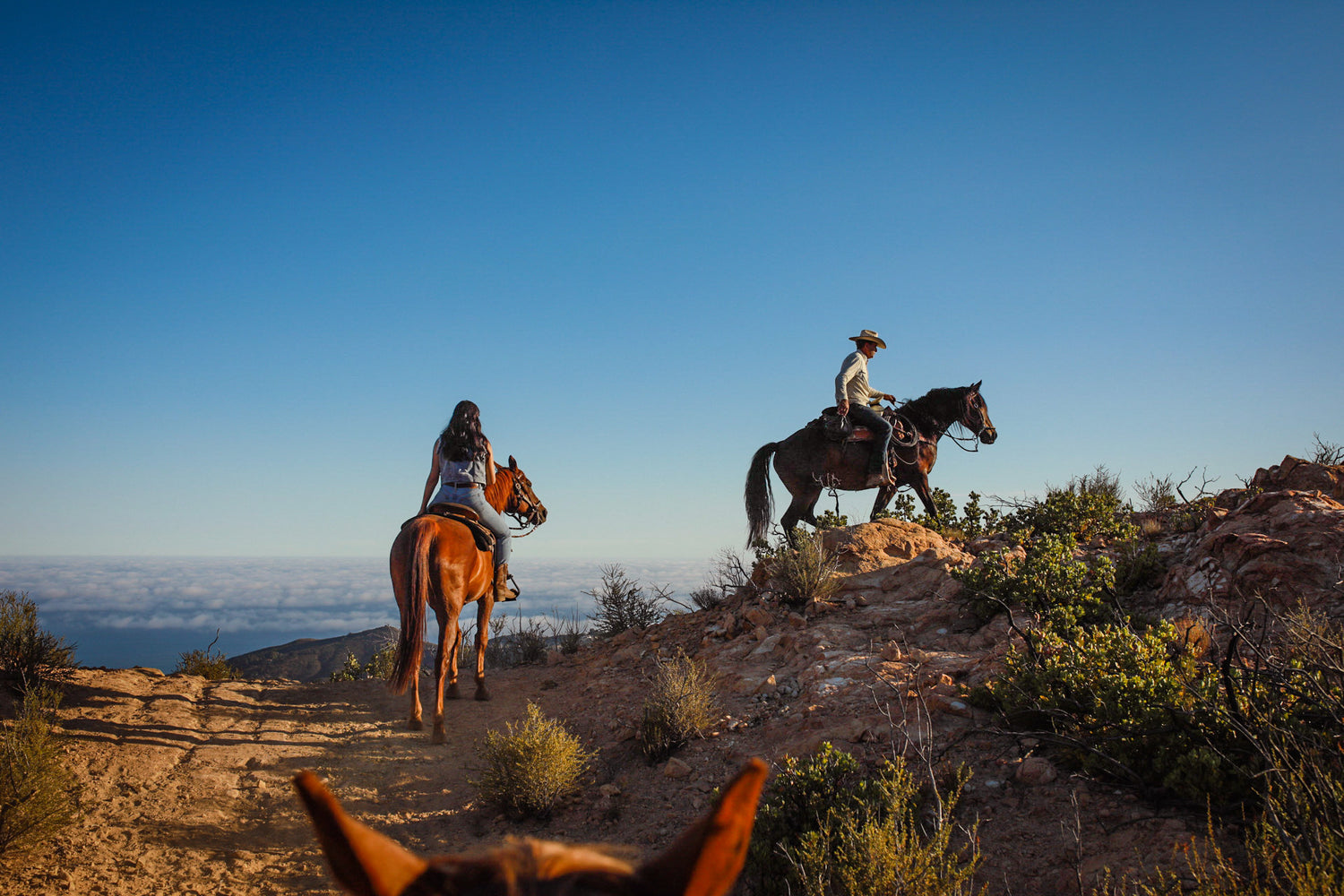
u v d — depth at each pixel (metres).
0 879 4.96
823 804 4.90
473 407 8.14
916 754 5.48
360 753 7.41
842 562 9.97
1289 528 7.07
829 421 11.32
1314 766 3.62
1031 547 8.90
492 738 6.54
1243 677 4.66
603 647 10.96
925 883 3.88
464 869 0.72
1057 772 4.98
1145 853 4.05
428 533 7.27
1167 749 4.61
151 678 9.51
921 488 12.23
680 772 6.34
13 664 8.23
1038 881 4.08
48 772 5.52
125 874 5.16
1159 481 11.42
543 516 9.91
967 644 7.47
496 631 12.36
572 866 0.74
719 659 8.51
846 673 7.13
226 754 7.27
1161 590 7.72
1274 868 3.59
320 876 5.25
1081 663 5.59
